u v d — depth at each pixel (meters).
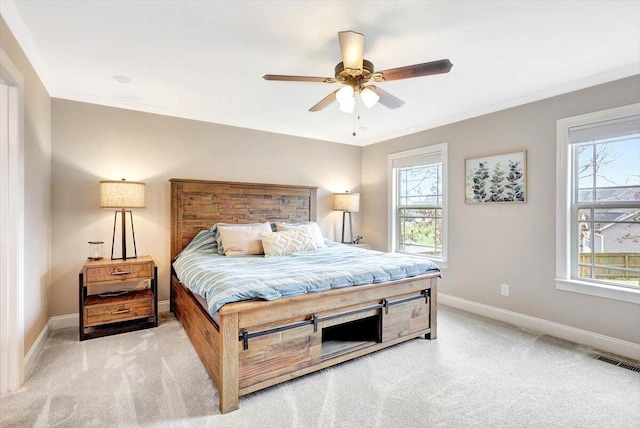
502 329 3.04
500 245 3.32
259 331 1.93
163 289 3.55
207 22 1.90
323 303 2.18
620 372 2.23
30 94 2.27
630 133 2.47
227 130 3.99
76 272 3.11
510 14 1.81
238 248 3.30
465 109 3.49
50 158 2.95
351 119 3.91
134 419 1.71
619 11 1.78
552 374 2.20
